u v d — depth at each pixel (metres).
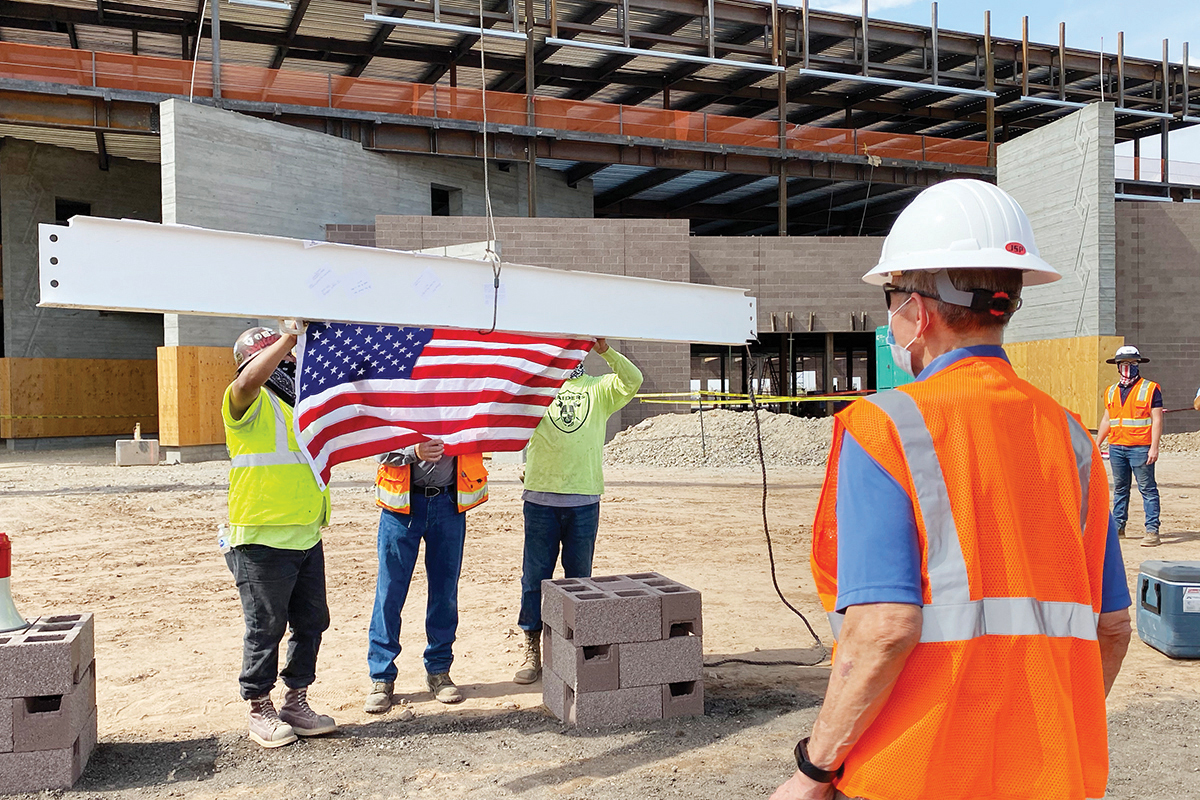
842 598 1.40
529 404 4.45
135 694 4.71
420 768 3.75
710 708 4.43
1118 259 22.47
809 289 22.92
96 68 19.88
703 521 10.45
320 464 3.93
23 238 23.27
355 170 22.70
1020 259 1.52
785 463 16.69
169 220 18.66
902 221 1.65
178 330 17.66
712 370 50.28
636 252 20.98
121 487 13.70
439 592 4.64
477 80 28.25
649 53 24.55
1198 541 8.95
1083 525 1.54
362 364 4.08
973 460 1.43
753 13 26.03
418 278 3.23
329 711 4.47
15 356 23.16
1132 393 8.84
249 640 3.97
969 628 1.37
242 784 3.60
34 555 8.65
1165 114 30.58
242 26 23.81
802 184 30.31
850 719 1.38
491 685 4.87
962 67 29.58
